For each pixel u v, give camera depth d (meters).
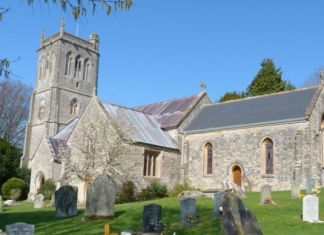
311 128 32.56
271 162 34.38
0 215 25.30
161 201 27.22
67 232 17.81
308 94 36.69
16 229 13.74
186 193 28.56
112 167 33.00
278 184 33.16
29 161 59.22
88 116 37.50
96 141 34.59
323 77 37.31
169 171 38.69
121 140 33.88
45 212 26.72
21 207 33.59
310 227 16.77
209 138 38.81
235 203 11.82
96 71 65.62
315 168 32.06
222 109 42.53
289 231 16.20
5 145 54.62
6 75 9.29
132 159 34.91
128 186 33.53
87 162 33.88
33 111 61.69
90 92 63.56
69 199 23.56
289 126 33.50
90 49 64.69
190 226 17.97
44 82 61.34
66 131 50.50
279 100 38.53
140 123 40.09
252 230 11.49
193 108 43.75
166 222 19.03
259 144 35.06
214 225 17.75
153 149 37.12
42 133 58.66
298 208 20.61
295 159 32.47
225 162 37.06
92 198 20.95
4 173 52.53
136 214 21.45
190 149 40.16
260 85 66.19
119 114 35.88
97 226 18.88
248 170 35.25
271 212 19.83
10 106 66.12
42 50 63.53
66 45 61.25
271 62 67.44
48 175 43.00
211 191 29.73
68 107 59.91
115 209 24.70
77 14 7.68
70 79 60.97
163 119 43.59
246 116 37.97
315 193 24.11
